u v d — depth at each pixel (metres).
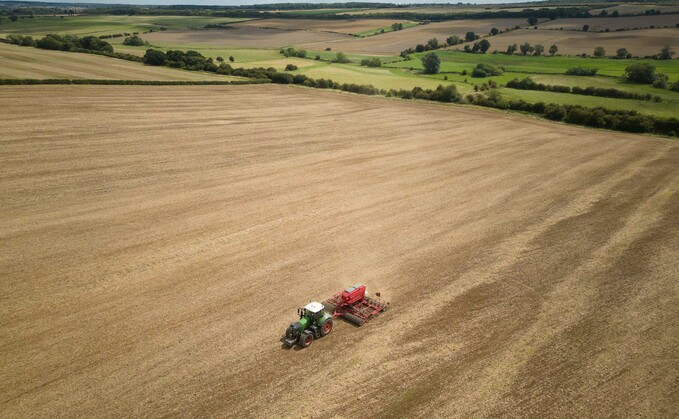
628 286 22.45
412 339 18.45
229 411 14.81
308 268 23.58
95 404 14.95
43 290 20.81
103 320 19.02
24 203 29.56
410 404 15.20
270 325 19.09
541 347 18.00
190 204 30.84
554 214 30.91
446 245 26.38
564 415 14.85
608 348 18.03
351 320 19.56
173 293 21.05
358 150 45.25
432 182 36.66
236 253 24.81
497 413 14.87
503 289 22.02
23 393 15.25
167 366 16.66
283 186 34.81
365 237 27.16
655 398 15.59
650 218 30.47
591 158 44.25
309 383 16.05
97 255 23.97
